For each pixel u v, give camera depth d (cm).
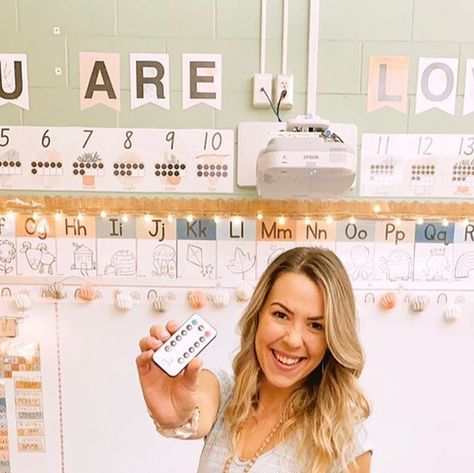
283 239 144
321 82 138
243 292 143
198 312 145
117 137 140
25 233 143
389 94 139
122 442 151
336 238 143
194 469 152
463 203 143
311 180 123
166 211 142
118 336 147
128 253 144
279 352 88
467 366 148
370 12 136
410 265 145
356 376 91
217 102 139
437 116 140
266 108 139
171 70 138
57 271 145
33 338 147
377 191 142
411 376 149
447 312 145
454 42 138
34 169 142
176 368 79
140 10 136
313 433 86
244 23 137
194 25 137
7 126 140
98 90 139
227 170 142
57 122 140
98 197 142
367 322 146
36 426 150
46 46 137
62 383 148
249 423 95
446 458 152
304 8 136
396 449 151
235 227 143
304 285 87
